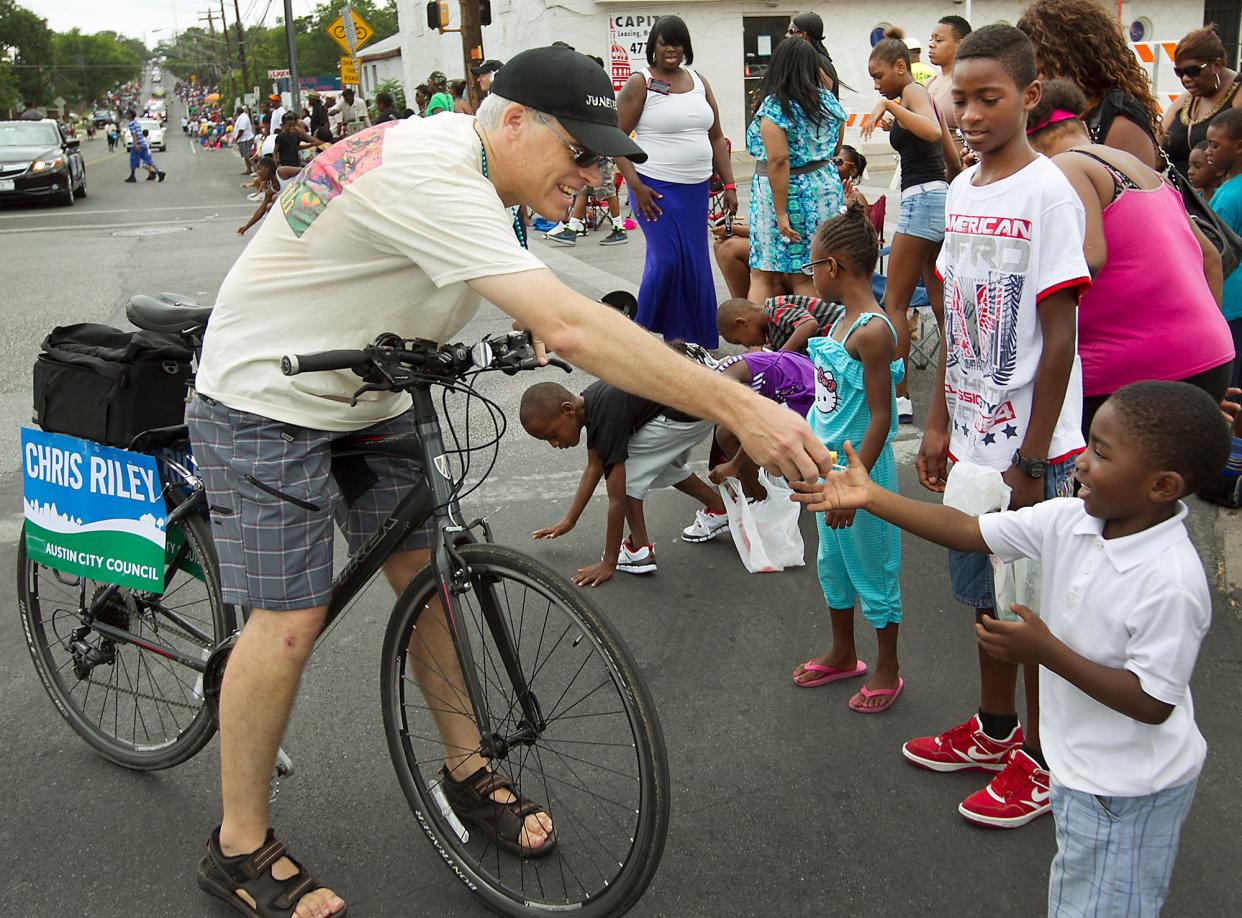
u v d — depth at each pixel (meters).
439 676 2.58
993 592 2.79
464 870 2.48
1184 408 1.79
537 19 19.72
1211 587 3.81
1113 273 2.89
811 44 6.12
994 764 2.85
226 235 14.02
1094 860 2.03
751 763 2.94
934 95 6.42
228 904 2.46
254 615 2.35
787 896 2.45
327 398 2.29
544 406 3.82
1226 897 2.41
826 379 3.18
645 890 2.29
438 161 2.07
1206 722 3.04
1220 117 4.47
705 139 6.26
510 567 2.23
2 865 2.61
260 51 74.06
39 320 8.66
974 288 2.63
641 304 6.52
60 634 3.20
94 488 2.84
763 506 4.04
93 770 2.99
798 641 3.58
